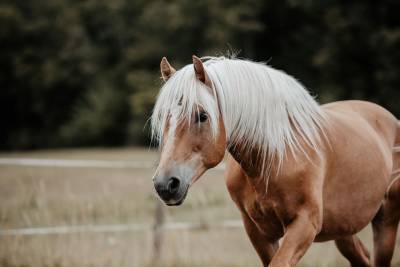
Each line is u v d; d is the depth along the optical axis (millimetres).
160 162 4707
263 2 50562
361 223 6168
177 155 4688
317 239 6031
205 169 4895
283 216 5332
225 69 5148
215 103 4895
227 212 12211
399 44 44594
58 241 9391
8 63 55750
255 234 5781
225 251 10219
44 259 8852
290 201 5250
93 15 58438
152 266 9000
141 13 56344
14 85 56062
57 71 54844
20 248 9008
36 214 9281
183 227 10211
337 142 5766
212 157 4859
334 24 47031
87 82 56719
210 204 12609
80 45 56750
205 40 50812
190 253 9758
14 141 56000
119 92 53344
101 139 53344
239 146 5266
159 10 52531
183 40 52719
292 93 5520
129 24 57156
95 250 9445
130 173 17094
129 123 51750
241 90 5105
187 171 4699
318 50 49500
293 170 5238
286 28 52656
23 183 9977
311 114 5656
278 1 50938
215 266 9086
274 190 5277
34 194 9539
